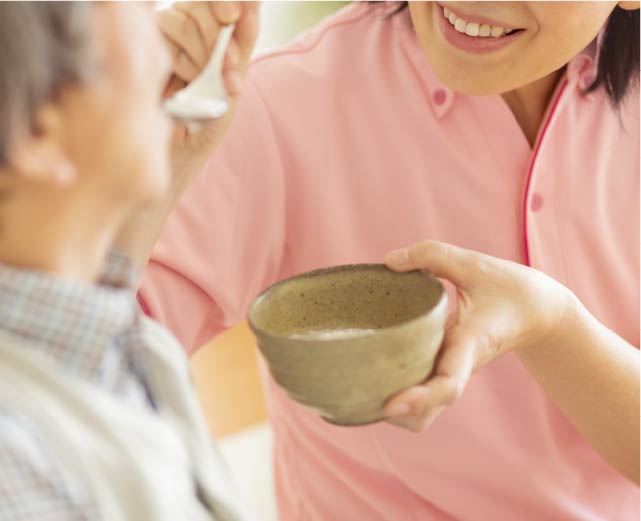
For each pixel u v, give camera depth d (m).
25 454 0.76
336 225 1.16
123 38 0.79
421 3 1.05
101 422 0.79
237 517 0.87
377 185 1.15
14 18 0.75
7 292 0.79
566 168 1.15
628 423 1.11
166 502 0.79
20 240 0.79
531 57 1.03
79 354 0.80
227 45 0.97
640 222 1.17
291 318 0.95
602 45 1.14
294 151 1.15
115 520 0.78
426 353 0.89
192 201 1.11
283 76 1.16
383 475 1.18
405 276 0.95
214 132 0.99
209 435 0.89
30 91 0.75
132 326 0.87
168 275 1.10
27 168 0.76
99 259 0.83
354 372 0.87
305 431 1.20
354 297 0.96
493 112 1.13
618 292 1.18
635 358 1.10
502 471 1.16
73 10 0.76
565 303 1.04
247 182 1.14
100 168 0.79
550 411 1.16
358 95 1.16
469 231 1.15
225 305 1.13
